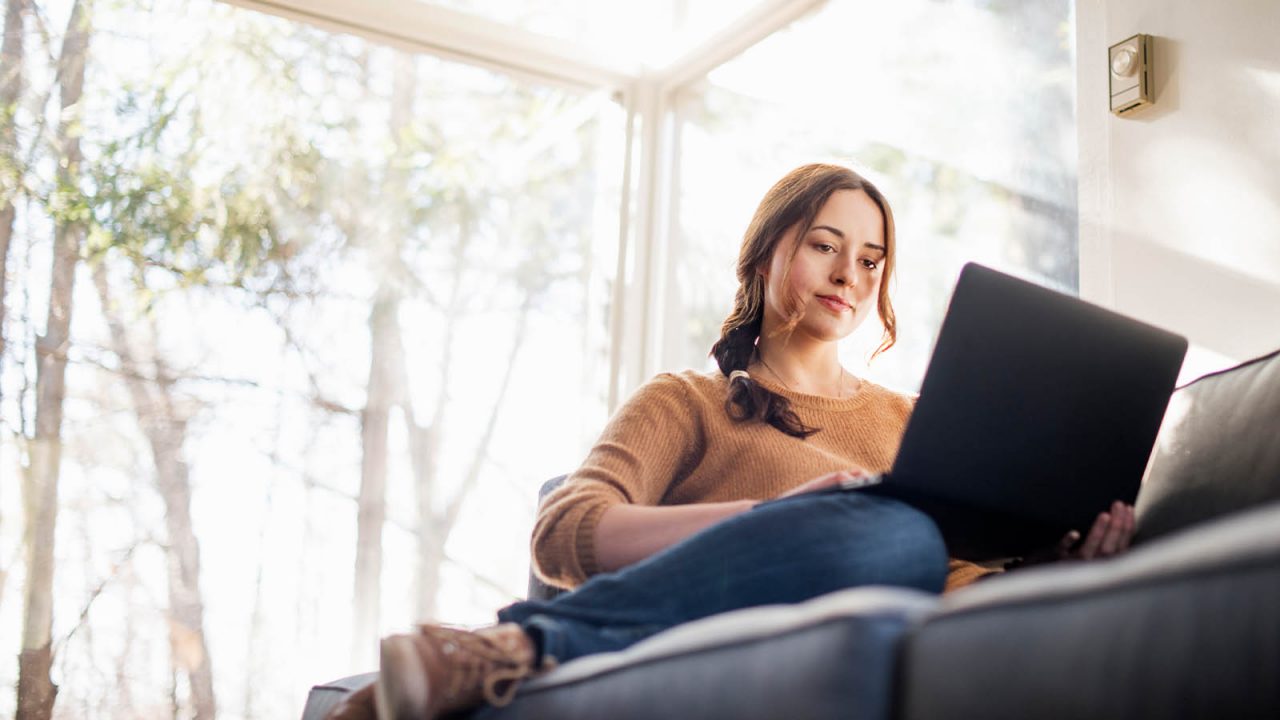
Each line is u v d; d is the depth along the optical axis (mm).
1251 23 1735
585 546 1304
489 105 3311
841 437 1606
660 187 3535
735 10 3240
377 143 3119
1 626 2494
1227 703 519
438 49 3260
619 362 3406
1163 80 1874
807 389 1678
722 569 1068
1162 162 1859
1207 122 1787
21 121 2719
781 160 3080
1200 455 1245
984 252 2357
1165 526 1229
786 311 1653
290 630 2785
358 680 1475
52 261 2689
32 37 2762
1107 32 1999
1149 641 558
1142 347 1198
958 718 630
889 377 2551
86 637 2566
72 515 2607
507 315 3232
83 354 2684
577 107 3465
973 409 1122
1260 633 516
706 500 1541
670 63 3535
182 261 2826
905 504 1132
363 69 3135
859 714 673
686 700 791
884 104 2734
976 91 2449
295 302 2941
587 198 3441
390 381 3027
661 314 3455
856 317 1692
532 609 1114
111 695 2568
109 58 2832
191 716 2639
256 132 2963
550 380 3273
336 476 2912
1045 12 2283
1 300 2625
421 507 3006
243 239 2902
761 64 3219
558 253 3355
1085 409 1168
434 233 3158
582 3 3416
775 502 1167
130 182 2801
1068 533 1198
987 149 2393
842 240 1678
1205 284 1757
